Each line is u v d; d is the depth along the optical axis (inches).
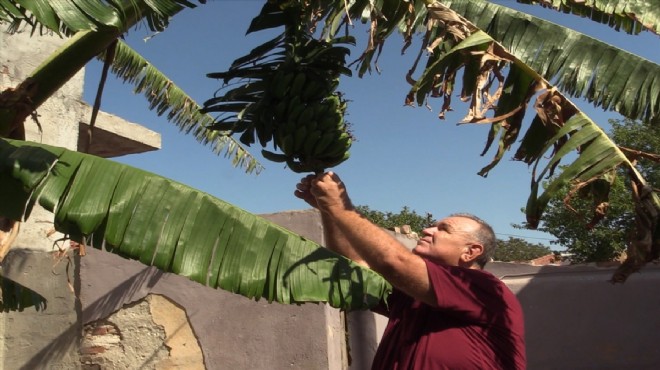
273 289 97.9
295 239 103.2
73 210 93.5
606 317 367.2
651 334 358.6
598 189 106.0
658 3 124.3
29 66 256.1
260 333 243.6
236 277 97.2
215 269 96.9
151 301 257.1
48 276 248.8
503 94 116.3
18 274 237.5
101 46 129.5
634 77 120.8
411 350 102.7
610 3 124.9
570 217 510.9
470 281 98.3
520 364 101.0
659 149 422.9
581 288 374.3
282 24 107.4
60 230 94.3
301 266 100.2
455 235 113.9
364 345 290.4
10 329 235.9
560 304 375.9
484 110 109.9
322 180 96.0
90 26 95.2
